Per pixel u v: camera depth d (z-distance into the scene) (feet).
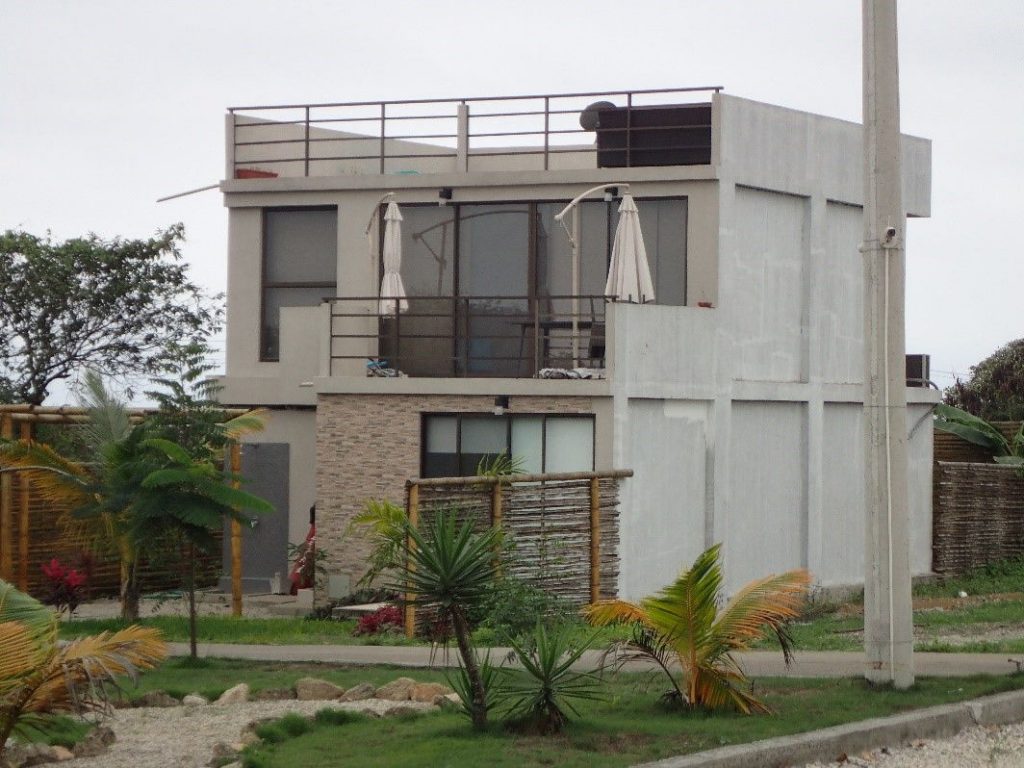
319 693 45.24
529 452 75.66
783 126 85.05
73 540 72.54
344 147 92.58
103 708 35.73
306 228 86.99
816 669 49.14
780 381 85.30
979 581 94.63
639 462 75.97
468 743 35.06
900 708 40.63
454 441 76.95
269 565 83.82
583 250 82.48
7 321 113.70
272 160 87.30
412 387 76.89
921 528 94.68
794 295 86.69
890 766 36.24
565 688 37.32
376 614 64.95
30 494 73.51
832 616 79.05
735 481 82.17
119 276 116.06
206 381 59.62
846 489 90.53
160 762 35.94
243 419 67.26
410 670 50.80
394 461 77.20
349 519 77.41
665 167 81.10
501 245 83.56
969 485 97.25
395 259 81.46
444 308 84.23
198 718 41.88
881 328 43.24
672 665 50.19
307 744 36.24
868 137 43.55
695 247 81.05
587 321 82.23
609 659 51.34
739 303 82.48
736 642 39.60
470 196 83.46
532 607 60.13
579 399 74.64
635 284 77.36
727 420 81.05
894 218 43.27
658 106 82.99
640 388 75.66
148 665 35.86
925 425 95.09
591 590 71.56
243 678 48.88
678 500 78.43
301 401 84.02
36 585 73.87
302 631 65.57
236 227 87.76
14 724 33.81
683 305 81.41
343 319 84.33
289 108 88.17
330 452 78.18
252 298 87.51
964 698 42.19
